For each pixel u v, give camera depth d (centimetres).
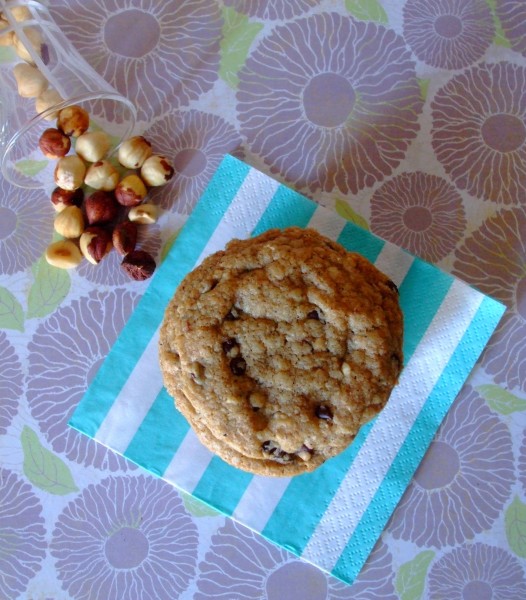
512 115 40
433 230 39
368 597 39
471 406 39
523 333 39
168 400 39
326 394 34
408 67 40
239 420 34
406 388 39
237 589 39
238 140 40
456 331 39
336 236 39
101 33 40
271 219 39
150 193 39
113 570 39
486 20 40
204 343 34
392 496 39
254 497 39
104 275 39
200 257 39
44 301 39
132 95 40
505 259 39
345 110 40
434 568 39
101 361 39
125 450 39
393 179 39
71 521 39
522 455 39
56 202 39
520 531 39
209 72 40
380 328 35
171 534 39
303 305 35
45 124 40
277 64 40
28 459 39
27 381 39
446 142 40
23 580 39
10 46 38
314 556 39
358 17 40
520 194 39
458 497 39
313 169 40
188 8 40
